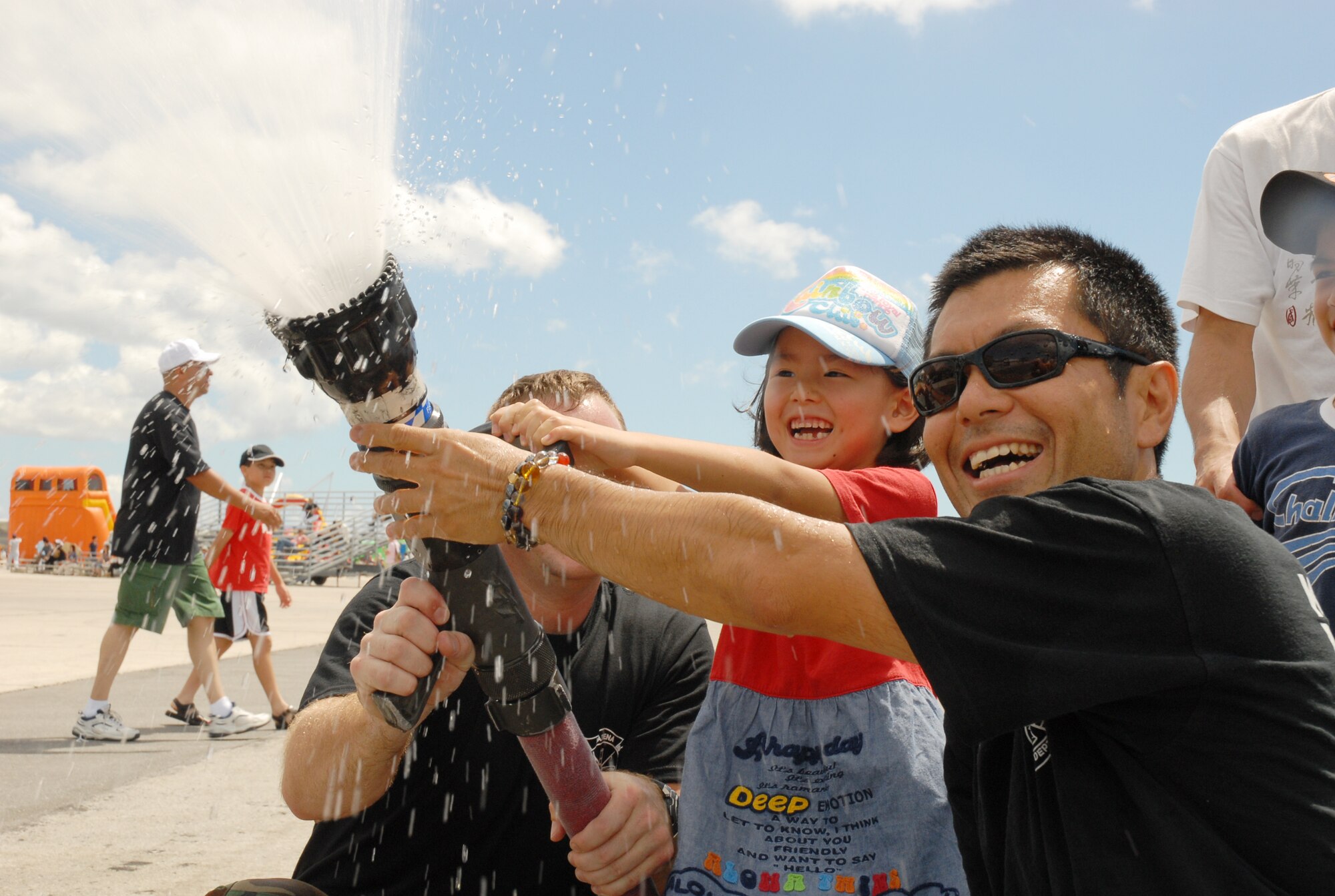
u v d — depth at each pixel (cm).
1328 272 201
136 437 593
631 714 222
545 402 228
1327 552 191
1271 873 115
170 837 389
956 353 156
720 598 131
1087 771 126
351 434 142
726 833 188
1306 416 212
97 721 573
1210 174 277
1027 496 138
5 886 327
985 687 121
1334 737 118
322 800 189
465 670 175
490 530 144
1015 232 162
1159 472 168
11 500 2978
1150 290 159
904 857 181
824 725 189
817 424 234
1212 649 119
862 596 125
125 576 580
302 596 2061
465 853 206
